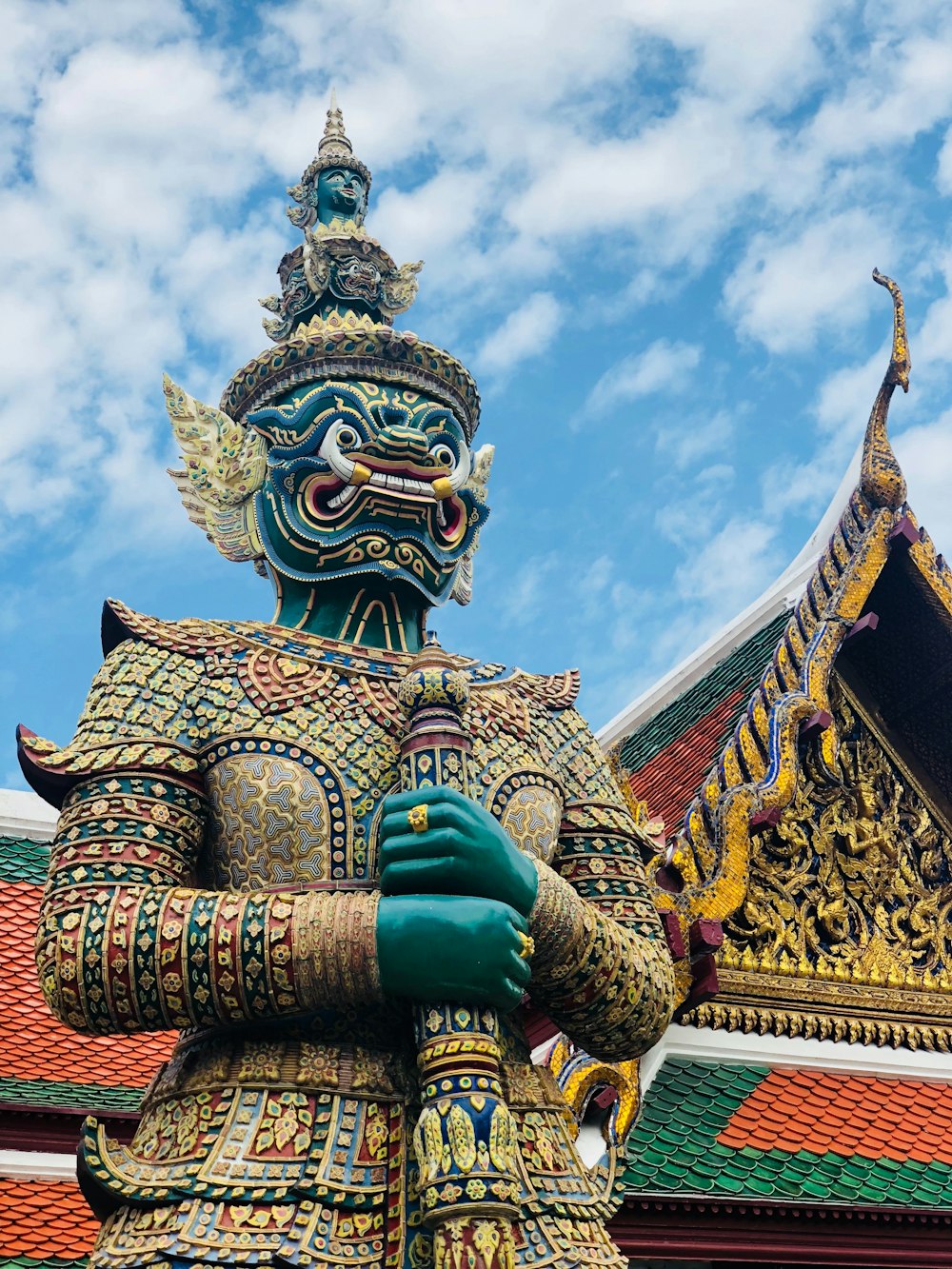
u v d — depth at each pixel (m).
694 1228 7.36
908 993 9.73
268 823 4.93
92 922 4.63
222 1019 4.57
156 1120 4.73
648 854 6.02
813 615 10.16
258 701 5.16
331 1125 4.53
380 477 5.70
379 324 6.45
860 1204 7.66
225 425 5.98
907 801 10.72
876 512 10.59
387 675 5.43
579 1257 4.63
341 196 6.65
